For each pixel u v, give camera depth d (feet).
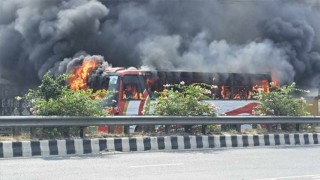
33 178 42.50
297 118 78.74
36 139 59.16
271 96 81.15
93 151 60.54
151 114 75.31
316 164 53.57
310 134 77.92
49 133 61.26
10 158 55.16
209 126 73.67
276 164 53.26
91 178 42.68
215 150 66.49
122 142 62.90
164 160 55.26
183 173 46.19
